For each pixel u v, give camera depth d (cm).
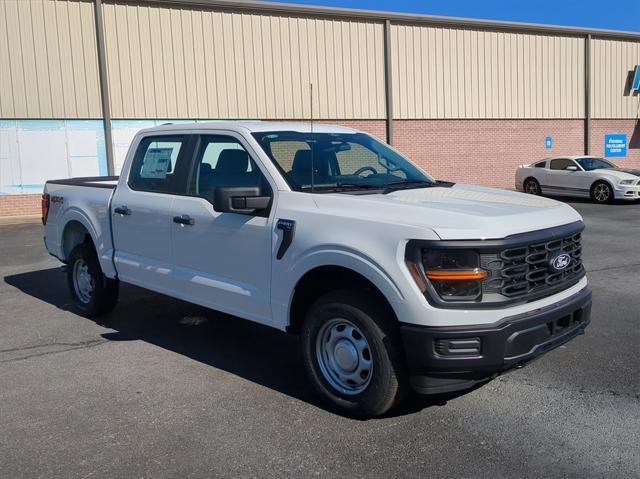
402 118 2359
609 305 697
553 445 373
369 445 378
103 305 673
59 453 373
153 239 568
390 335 393
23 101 1812
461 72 2456
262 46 2083
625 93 2842
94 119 1889
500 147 2577
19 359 545
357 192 459
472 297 372
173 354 557
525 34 2569
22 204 1842
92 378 497
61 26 1830
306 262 425
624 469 344
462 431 394
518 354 378
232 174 501
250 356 552
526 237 388
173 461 362
